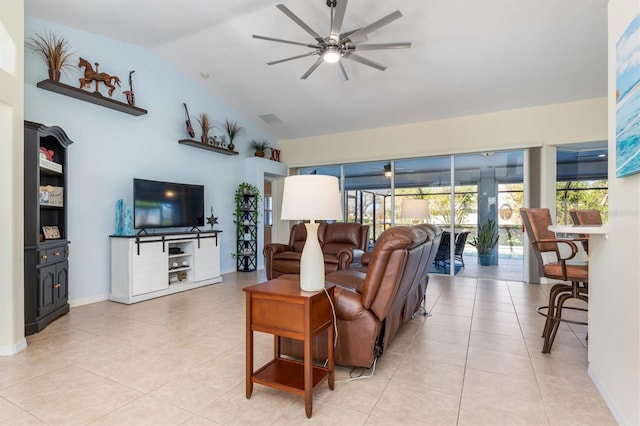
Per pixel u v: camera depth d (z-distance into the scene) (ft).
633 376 5.07
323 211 6.44
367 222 21.89
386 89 16.74
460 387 6.81
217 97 19.21
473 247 19.01
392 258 7.09
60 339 9.38
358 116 19.83
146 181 14.52
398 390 6.71
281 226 24.79
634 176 5.10
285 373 6.63
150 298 13.89
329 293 6.67
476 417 5.77
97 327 10.40
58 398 6.35
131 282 13.16
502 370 7.55
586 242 9.91
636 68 4.82
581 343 9.12
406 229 7.54
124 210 13.92
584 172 19.98
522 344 9.09
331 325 6.72
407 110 18.53
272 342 9.21
